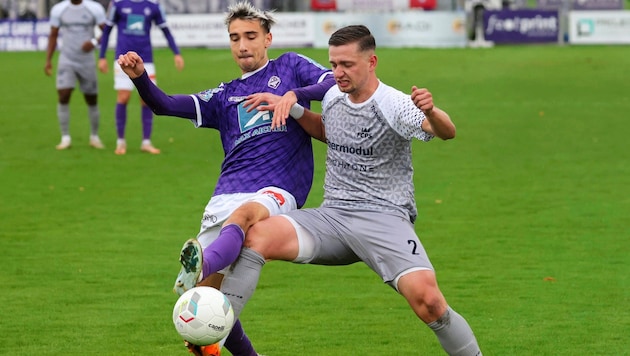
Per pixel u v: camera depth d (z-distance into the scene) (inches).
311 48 3563.0
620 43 3784.5
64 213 1261.1
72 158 1657.2
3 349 758.5
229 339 697.0
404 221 672.4
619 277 962.7
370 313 862.5
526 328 810.2
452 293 912.9
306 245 669.9
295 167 713.0
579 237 1125.1
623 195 1353.3
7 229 1174.3
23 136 1895.9
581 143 1784.0
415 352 756.0
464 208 1283.2
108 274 984.3
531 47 3686.0
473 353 650.8
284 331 809.5
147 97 701.3
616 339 780.0
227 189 707.4
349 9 4030.5
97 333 800.9
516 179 1472.7
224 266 627.2
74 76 1723.7
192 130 1972.2
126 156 1681.8
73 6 1691.7
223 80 2674.7
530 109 2203.5
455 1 3944.4
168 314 855.1
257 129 709.3
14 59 3319.4
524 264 1014.4
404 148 674.2
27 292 921.5
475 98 2379.4
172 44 1688.0
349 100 672.4
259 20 724.7
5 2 4030.5
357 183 680.4
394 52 3425.2
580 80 2706.7
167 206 1301.7
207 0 3900.1
